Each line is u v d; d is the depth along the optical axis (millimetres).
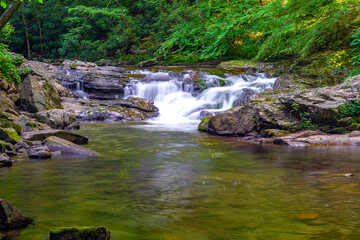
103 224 3803
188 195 4930
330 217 3936
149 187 5383
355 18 17484
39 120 12797
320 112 10234
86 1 34844
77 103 18047
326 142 9383
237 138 10891
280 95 11812
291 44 18234
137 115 17375
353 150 8461
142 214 4125
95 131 12766
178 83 20641
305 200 4609
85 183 5621
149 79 21172
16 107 14016
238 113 11523
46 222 3861
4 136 8555
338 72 16984
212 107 18156
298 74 17938
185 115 17812
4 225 3678
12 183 5598
